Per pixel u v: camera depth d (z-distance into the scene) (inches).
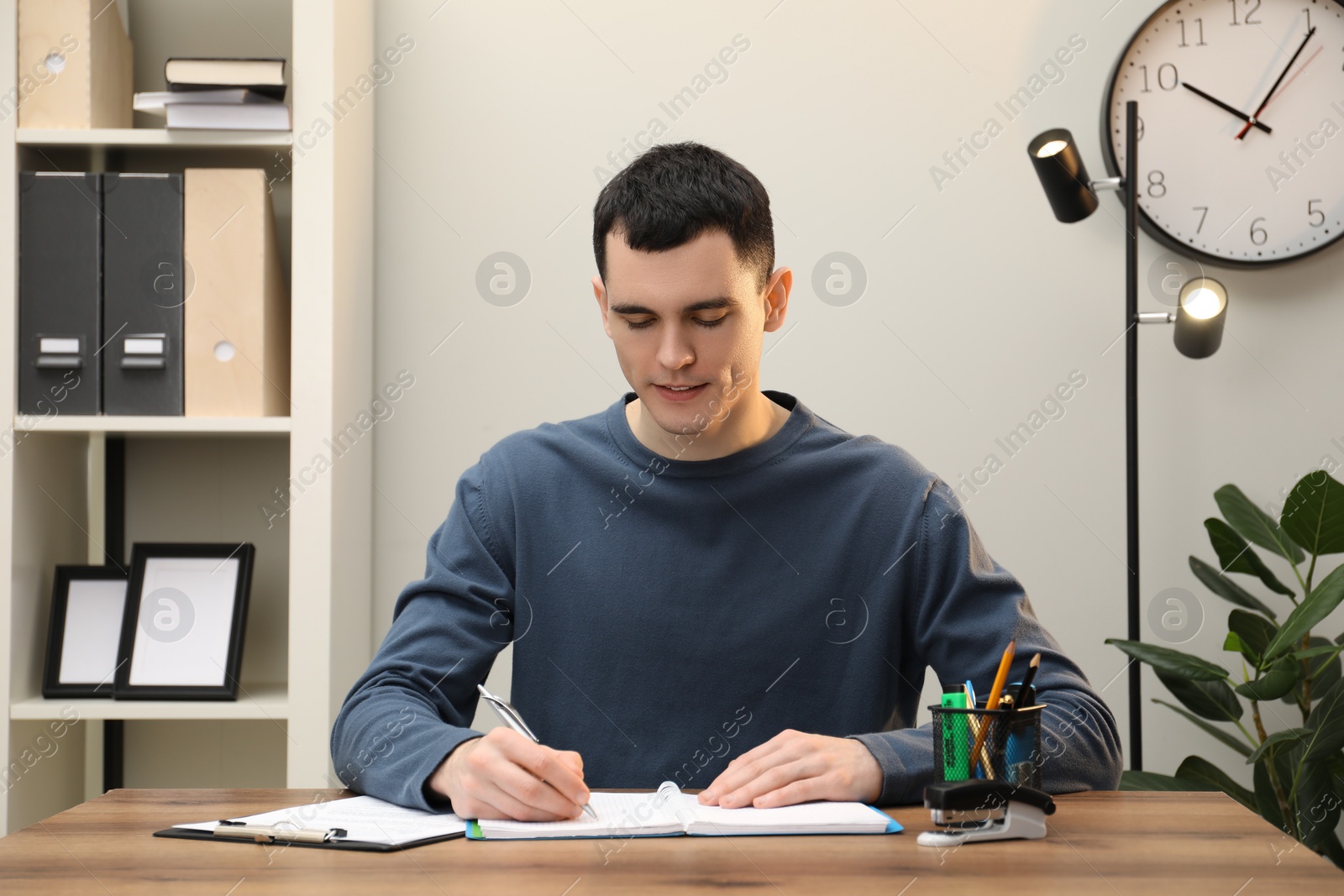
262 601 74.2
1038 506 76.0
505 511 51.4
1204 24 75.5
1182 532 75.8
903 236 76.7
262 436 74.2
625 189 43.1
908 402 76.4
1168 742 75.4
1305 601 61.7
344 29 69.4
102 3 68.6
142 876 27.1
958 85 76.7
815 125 76.8
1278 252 75.5
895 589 48.9
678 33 77.0
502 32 77.2
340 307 68.5
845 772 34.7
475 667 47.2
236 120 66.6
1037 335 76.3
